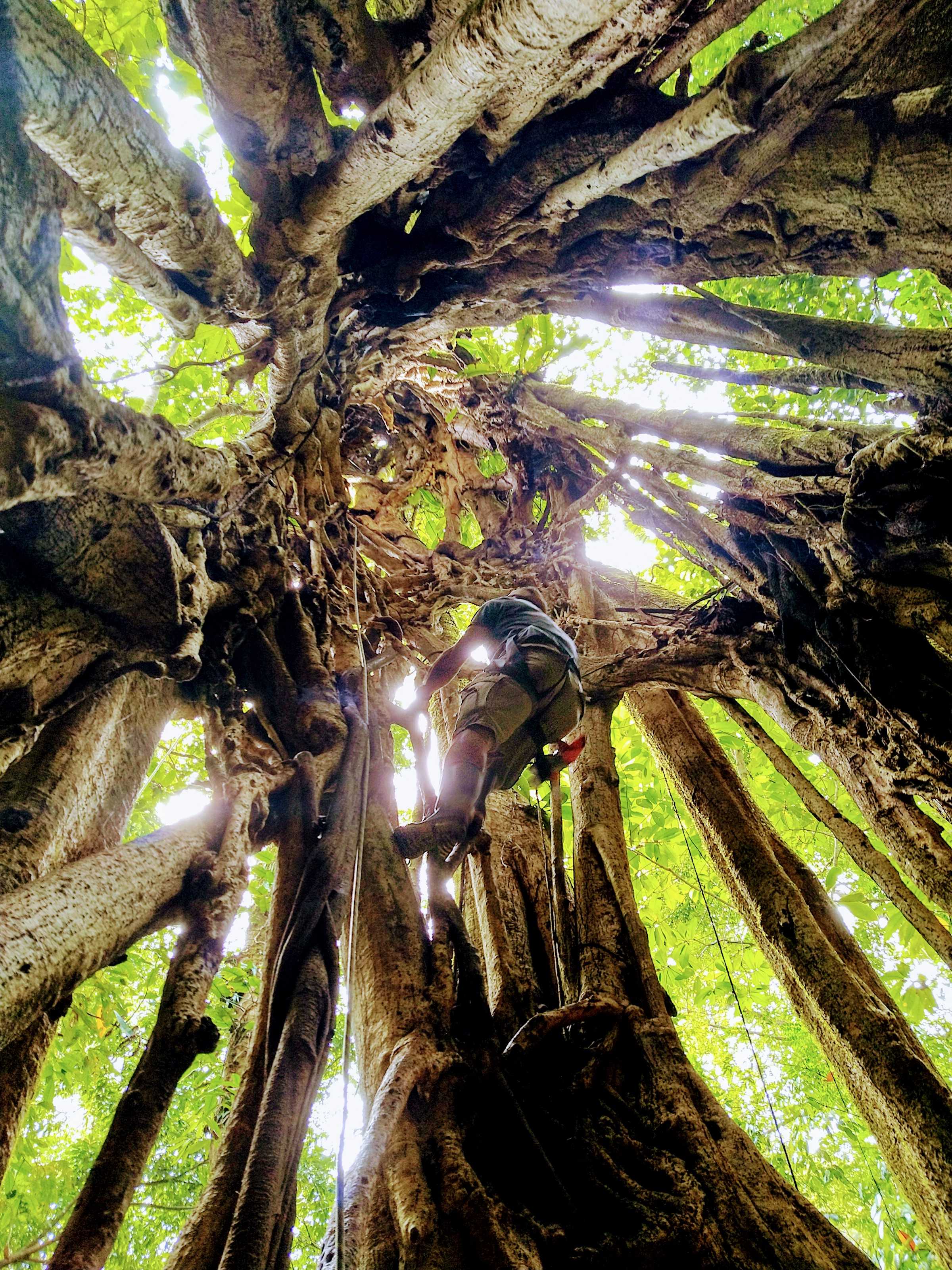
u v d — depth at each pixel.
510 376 7.12
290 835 3.50
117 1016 5.55
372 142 3.29
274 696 4.23
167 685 3.77
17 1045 2.53
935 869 4.06
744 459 4.96
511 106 3.58
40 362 2.16
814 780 7.93
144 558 2.78
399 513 7.84
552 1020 3.33
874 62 3.25
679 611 6.04
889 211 3.55
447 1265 2.29
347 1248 2.22
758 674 5.17
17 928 2.17
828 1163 8.05
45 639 2.67
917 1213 3.10
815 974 3.73
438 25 3.58
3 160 2.06
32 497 2.25
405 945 3.28
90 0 4.53
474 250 4.51
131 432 2.52
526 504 7.40
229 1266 1.67
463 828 3.46
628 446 5.79
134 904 2.64
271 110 3.39
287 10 3.20
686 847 7.97
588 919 4.12
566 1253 2.45
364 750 3.85
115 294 6.70
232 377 4.55
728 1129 3.08
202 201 2.96
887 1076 3.24
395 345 5.88
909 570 4.18
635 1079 3.32
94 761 3.08
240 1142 2.52
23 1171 5.60
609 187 3.89
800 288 6.73
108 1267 6.45
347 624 5.14
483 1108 2.85
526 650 3.98
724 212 3.95
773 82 3.07
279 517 4.76
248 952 6.24
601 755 5.28
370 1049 3.00
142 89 4.78
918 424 3.76
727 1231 2.66
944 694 4.14
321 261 4.05
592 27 2.66
